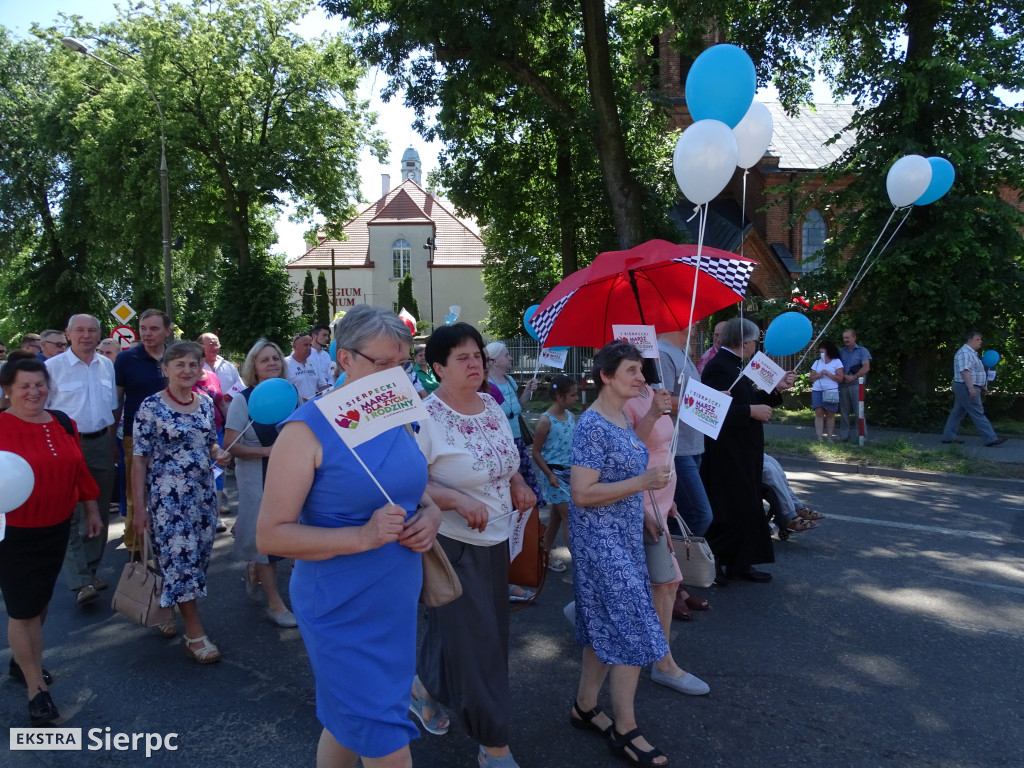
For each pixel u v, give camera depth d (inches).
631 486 121.0
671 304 187.6
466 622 114.1
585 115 597.0
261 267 1195.9
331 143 1164.5
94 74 1108.5
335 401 85.4
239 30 1072.2
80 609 205.6
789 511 238.7
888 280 568.7
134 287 1298.0
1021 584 210.2
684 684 149.1
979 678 154.5
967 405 461.4
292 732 138.1
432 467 115.3
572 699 148.3
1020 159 544.4
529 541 129.4
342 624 88.0
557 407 223.0
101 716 144.9
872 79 577.0
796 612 190.5
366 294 1854.1
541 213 856.3
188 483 167.6
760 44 603.8
